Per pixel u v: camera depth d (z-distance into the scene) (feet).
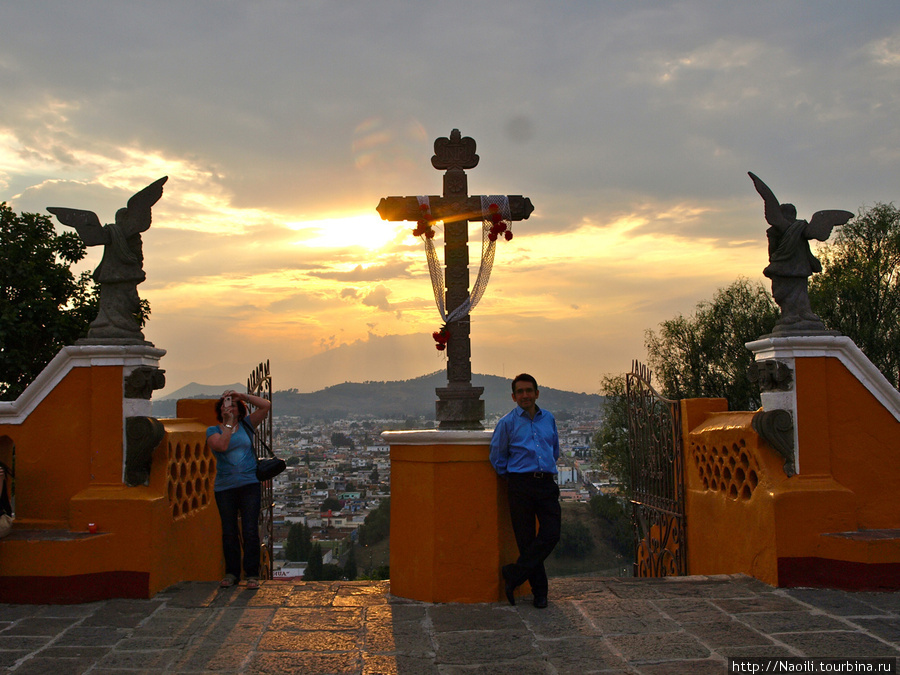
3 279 39.42
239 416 19.13
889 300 70.74
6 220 40.70
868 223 75.05
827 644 13.66
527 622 15.37
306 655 13.46
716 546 21.31
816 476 18.38
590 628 14.92
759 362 19.44
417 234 18.57
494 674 12.53
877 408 18.84
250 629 14.93
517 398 17.13
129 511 17.29
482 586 17.04
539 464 16.53
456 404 18.40
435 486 17.17
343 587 18.45
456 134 18.93
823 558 17.65
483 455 17.34
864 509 18.51
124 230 18.69
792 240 19.15
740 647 13.61
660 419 25.84
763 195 19.51
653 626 14.97
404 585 17.53
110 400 17.89
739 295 79.66
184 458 19.86
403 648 13.83
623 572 77.46
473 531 17.17
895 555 17.07
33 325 38.60
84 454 17.95
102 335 18.26
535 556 16.33
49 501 17.93
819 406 18.60
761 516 18.51
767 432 18.33
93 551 16.87
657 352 83.82
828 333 18.85
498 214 18.62
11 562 16.58
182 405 21.99
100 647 13.87
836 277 73.31
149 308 41.57
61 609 16.24
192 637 14.44
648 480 27.12
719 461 21.35
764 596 17.02
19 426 18.15
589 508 98.84
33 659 13.21
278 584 18.72
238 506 18.86
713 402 23.58
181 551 19.29
